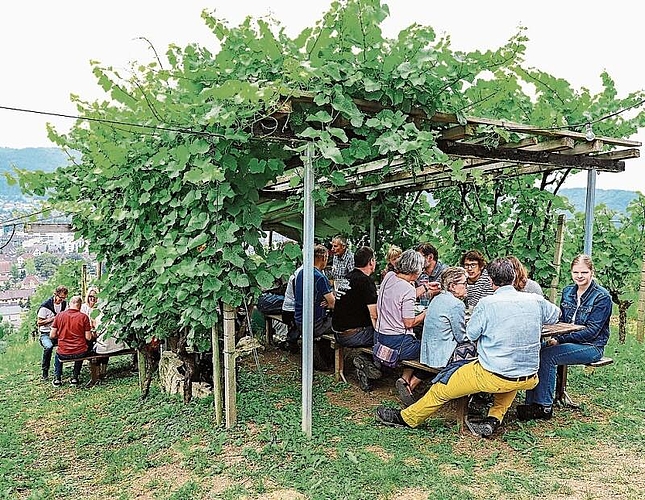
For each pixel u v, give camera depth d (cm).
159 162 496
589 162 657
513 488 404
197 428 536
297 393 630
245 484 420
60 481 453
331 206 1079
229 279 507
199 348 572
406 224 1088
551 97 600
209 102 455
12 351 1039
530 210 797
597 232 904
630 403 591
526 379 475
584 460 454
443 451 470
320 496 392
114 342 742
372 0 451
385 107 480
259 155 496
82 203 696
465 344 533
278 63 464
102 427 570
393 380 684
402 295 573
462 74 472
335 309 665
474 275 662
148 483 436
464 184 881
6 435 554
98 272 874
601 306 555
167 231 576
